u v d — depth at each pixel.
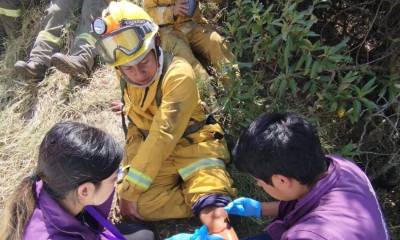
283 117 1.64
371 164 2.60
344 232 1.47
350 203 1.55
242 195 2.57
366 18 2.63
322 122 2.58
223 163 2.44
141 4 3.36
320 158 1.58
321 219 1.51
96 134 1.52
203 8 3.20
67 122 1.55
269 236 2.05
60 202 1.55
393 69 2.44
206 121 2.52
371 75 2.49
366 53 2.69
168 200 2.40
